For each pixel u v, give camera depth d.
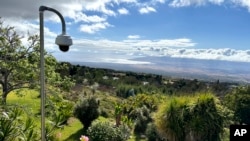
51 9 3.87
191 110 7.91
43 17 3.84
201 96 7.98
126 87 55.78
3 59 18.75
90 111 17.83
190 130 7.91
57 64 21.30
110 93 52.62
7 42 19.03
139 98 24.47
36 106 18.14
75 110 17.84
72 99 25.41
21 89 19.75
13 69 18.75
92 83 55.94
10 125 4.62
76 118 19.53
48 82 20.02
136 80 72.25
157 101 22.12
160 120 8.16
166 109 8.09
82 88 40.25
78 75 59.69
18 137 4.67
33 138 5.02
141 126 18.03
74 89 36.44
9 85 18.94
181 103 8.04
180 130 7.95
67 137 15.20
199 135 7.89
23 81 19.22
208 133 7.88
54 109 7.70
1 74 18.50
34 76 19.50
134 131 18.14
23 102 21.02
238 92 24.47
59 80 21.19
